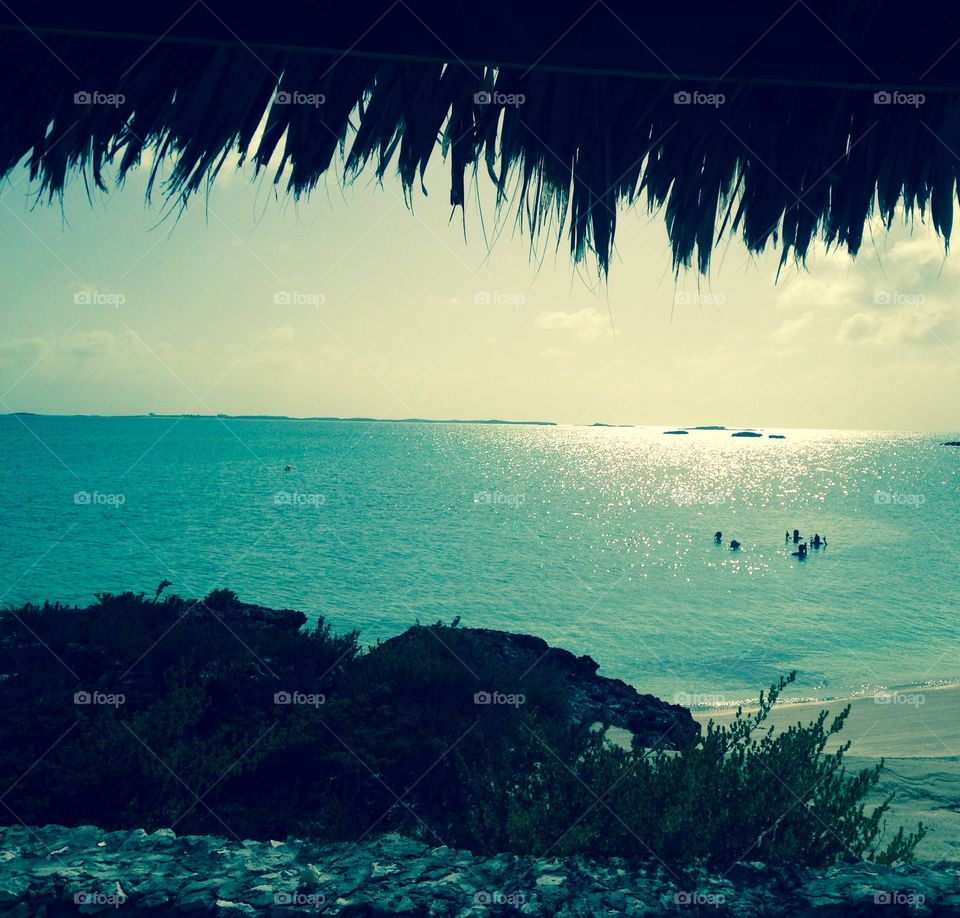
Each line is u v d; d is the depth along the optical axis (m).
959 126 2.52
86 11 1.56
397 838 4.88
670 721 13.34
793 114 2.51
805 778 4.71
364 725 7.58
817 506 102.88
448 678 9.10
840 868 4.22
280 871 4.25
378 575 45.22
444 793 6.66
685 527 77.88
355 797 6.42
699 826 4.39
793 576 50.59
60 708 7.47
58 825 5.36
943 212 2.58
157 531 61.69
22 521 65.75
